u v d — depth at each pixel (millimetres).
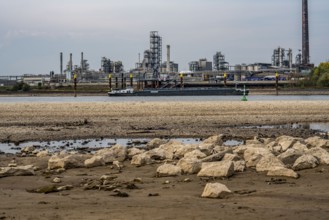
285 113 72688
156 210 14094
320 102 93750
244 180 19766
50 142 40875
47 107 82938
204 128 52781
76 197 16531
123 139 43188
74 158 24516
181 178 20578
